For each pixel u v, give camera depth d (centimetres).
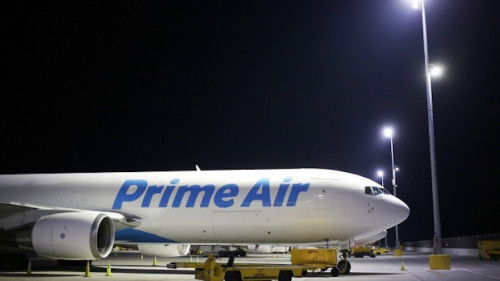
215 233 2445
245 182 2462
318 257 2108
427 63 2798
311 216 2341
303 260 2120
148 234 2519
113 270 2555
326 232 2344
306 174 2448
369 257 4541
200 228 2447
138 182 2592
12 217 2388
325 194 2350
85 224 2234
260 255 5203
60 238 2227
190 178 2552
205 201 2445
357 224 2330
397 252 4897
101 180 2658
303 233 2359
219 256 4916
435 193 2625
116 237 2564
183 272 2430
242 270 1812
